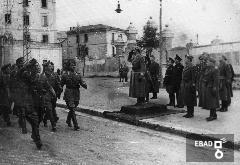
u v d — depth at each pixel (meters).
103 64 42.28
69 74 9.19
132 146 7.41
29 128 9.27
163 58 30.03
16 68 8.96
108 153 6.82
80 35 70.38
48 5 56.59
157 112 11.14
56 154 6.71
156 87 15.12
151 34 47.06
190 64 10.32
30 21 55.22
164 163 6.19
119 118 10.55
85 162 6.18
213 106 9.72
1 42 44.44
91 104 13.92
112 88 22.72
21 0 53.81
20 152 6.83
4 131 8.84
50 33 57.19
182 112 11.46
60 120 10.76
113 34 68.38
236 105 13.02
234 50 22.41
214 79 9.66
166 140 8.00
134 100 15.31
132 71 11.22
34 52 46.16
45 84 8.87
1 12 52.84
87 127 9.59
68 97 9.16
